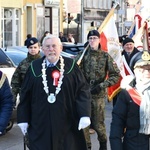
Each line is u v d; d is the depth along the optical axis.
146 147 5.06
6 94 6.08
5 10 29.02
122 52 10.14
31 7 31.42
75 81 5.79
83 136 5.88
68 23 36.09
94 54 7.97
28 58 8.06
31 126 5.83
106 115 12.20
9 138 9.77
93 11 39.03
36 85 5.75
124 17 35.88
